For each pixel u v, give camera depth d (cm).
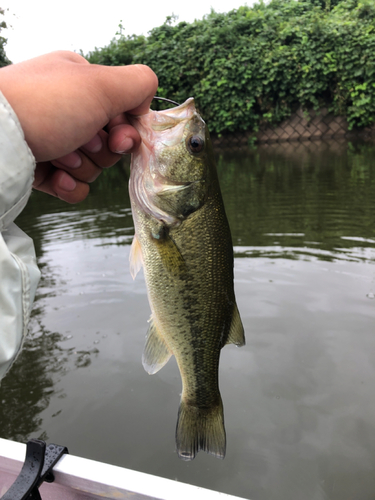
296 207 143
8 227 18
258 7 331
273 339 69
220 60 299
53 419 55
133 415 55
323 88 289
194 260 28
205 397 31
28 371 65
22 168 16
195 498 21
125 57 326
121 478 22
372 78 280
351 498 41
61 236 138
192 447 30
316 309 78
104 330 76
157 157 27
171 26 326
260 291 87
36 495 21
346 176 181
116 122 25
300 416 52
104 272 105
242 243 116
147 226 28
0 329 16
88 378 63
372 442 48
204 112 315
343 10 312
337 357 63
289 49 291
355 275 92
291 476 44
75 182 27
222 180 200
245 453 48
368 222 122
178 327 29
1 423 54
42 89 18
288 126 311
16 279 16
